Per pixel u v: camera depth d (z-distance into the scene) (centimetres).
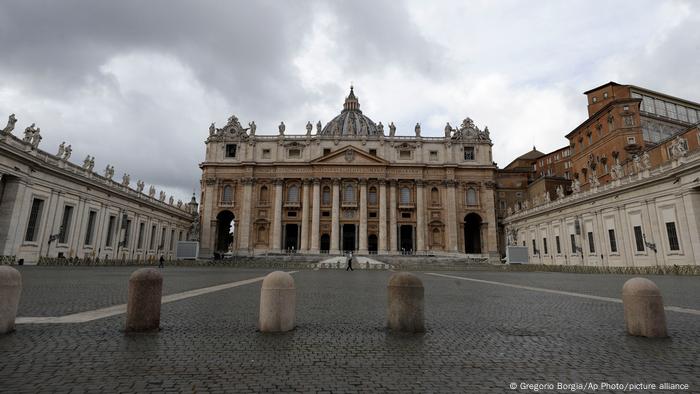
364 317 986
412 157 7900
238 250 7419
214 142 7938
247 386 497
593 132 6138
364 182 7581
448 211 7631
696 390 492
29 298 1223
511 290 1727
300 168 7712
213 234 7538
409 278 835
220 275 2781
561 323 911
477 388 498
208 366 572
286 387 496
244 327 838
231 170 7775
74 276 2267
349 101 11138
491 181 7794
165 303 1189
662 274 3416
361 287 1878
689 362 603
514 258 5381
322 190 7700
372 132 10088
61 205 4262
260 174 7756
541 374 553
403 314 816
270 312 798
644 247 4028
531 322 923
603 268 4331
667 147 4609
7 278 750
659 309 775
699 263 3359
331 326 865
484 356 638
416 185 7712
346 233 7881
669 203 3706
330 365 586
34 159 3759
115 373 534
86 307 1059
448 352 660
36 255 3909
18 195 3656
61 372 532
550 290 1731
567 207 5478
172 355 621
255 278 2436
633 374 551
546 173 8688
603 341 736
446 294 1544
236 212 7638
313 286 1917
